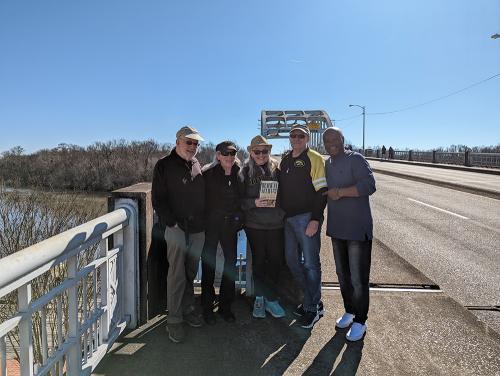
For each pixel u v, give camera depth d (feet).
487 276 17.53
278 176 12.05
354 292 11.14
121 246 10.85
